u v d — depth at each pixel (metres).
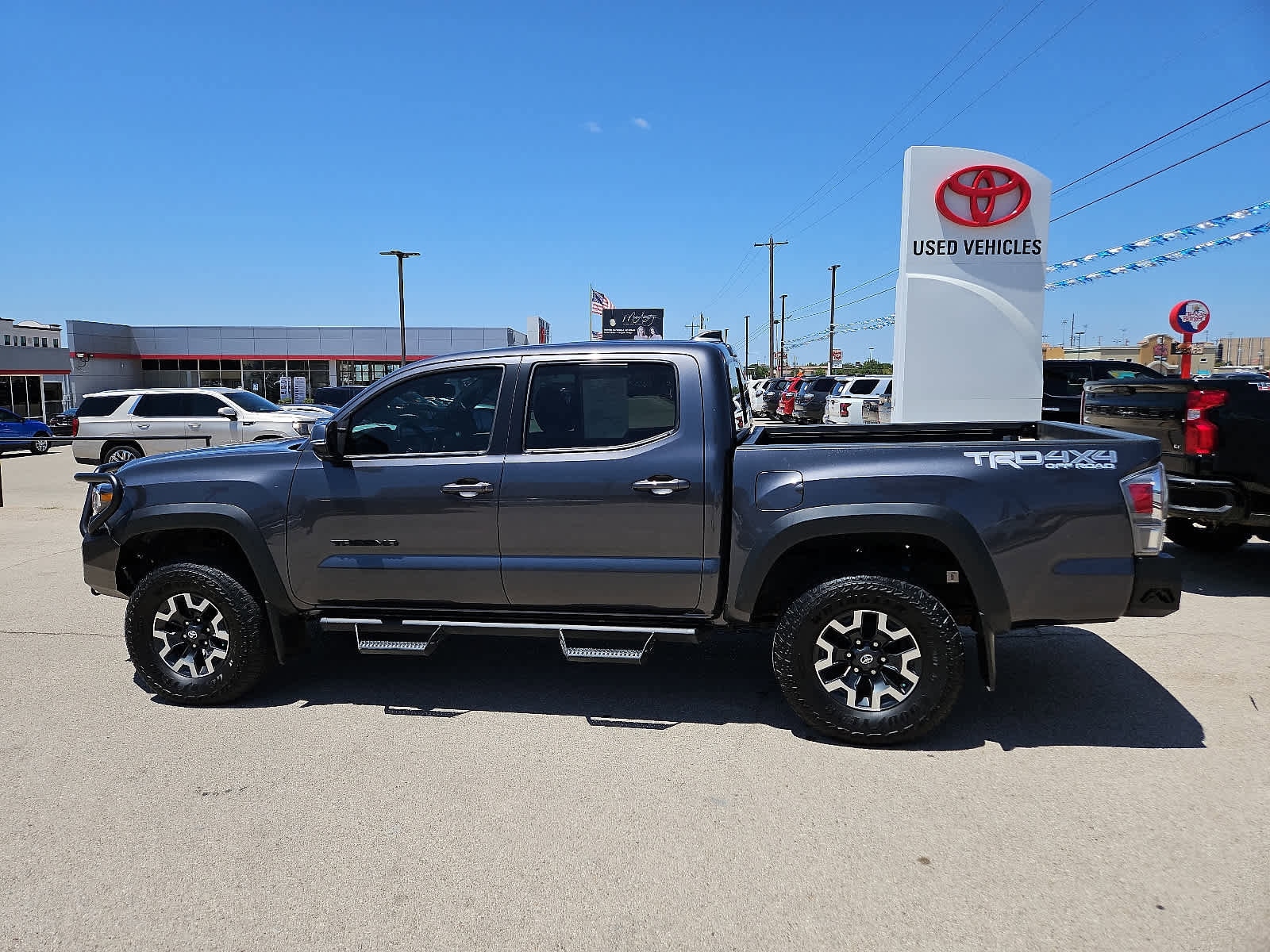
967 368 10.95
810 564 4.19
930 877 2.93
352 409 4.41
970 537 3.75
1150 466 3.75
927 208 10.80
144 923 2.73
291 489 4.39
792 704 3.96
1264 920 2.67
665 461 4.04
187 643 4.55
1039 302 10.89
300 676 5.02
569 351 4.25
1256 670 4.94
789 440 4.91
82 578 7.62
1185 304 15.78
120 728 4.28
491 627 4.29
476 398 4.36
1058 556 3.75
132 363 50.69
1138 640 5.50
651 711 4.44
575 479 4.10
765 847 3.13
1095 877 2.91
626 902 2.81
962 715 4.33
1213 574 7.20
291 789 3.62
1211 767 3.72
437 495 4.23
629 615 4.23
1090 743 3.98
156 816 3.40
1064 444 3.79
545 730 4.21
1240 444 6.30
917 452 3.85
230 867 3.04
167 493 4.52
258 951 2.60
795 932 2.65
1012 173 10.68
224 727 4.29
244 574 4.63
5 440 23.55
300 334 53.22
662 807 3.44
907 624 3.83
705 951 2.57
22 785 3.67
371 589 4.39
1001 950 2.55
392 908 2.80
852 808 3.41
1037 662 5.11
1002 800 3.45
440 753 3.96
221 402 15.91
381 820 3.36
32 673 5.12
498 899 2.84
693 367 4.11
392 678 4.96
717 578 4.04
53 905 2.83
